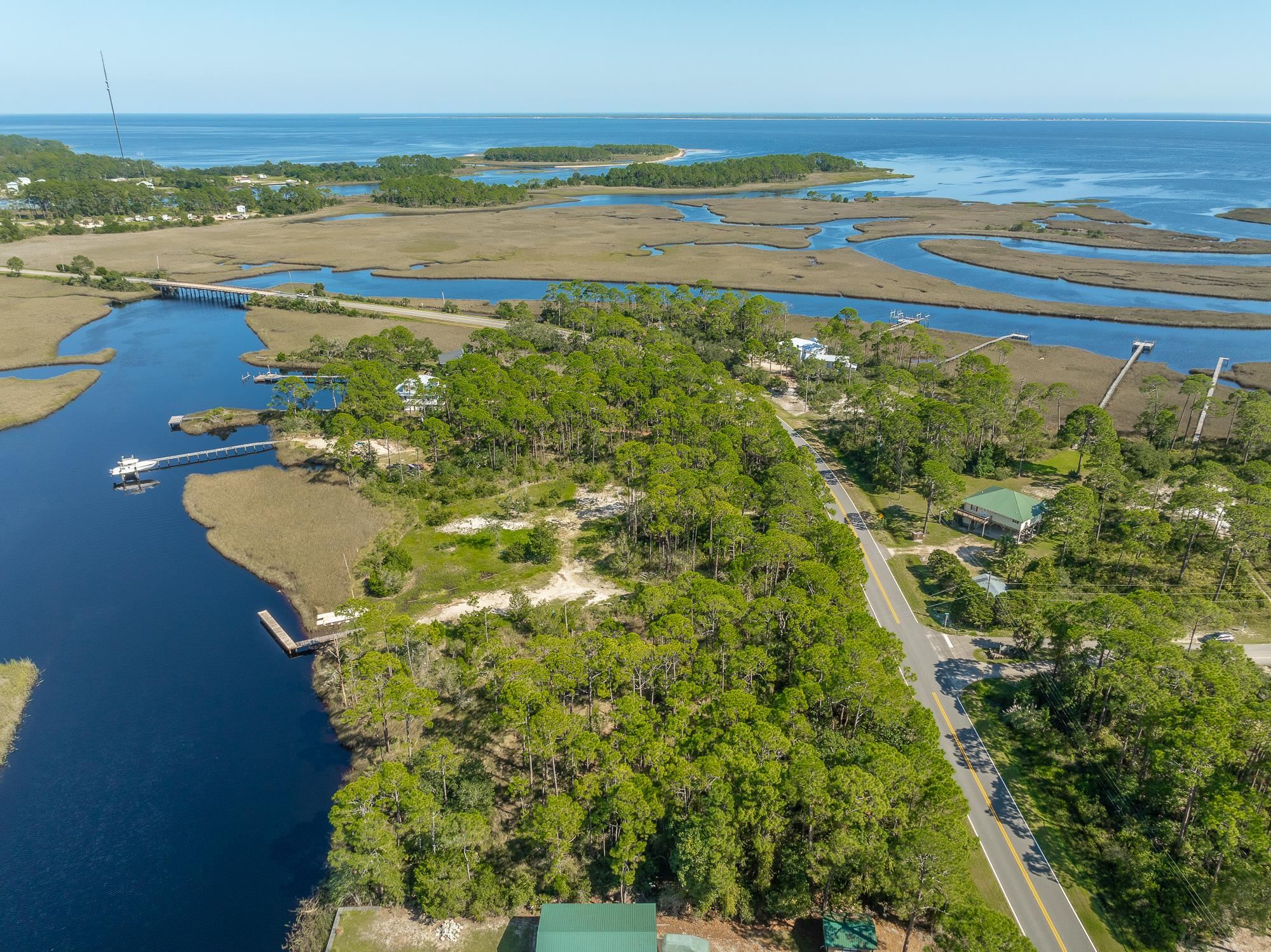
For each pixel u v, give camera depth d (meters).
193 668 96.62
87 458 155.75
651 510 119.06
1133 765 77.12
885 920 62.72
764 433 135.12
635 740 70.06
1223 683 74.25
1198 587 106.81
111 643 101.00
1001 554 116.81
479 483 138.38
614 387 155.88
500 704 78.19
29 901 67.69
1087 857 69.75
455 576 112.69
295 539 122.69
